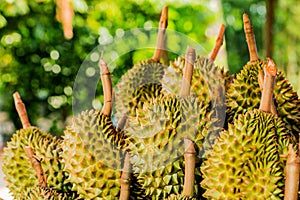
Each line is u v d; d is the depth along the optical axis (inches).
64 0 99.8
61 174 62.4
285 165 54.6
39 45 179.3
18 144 65.2
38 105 184.2
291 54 180.4
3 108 182.7
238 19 189.9
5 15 173.6
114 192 58.5
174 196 56.4
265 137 55.0
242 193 54.1
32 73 181.3
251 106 62.2
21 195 61.6
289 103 62.5
